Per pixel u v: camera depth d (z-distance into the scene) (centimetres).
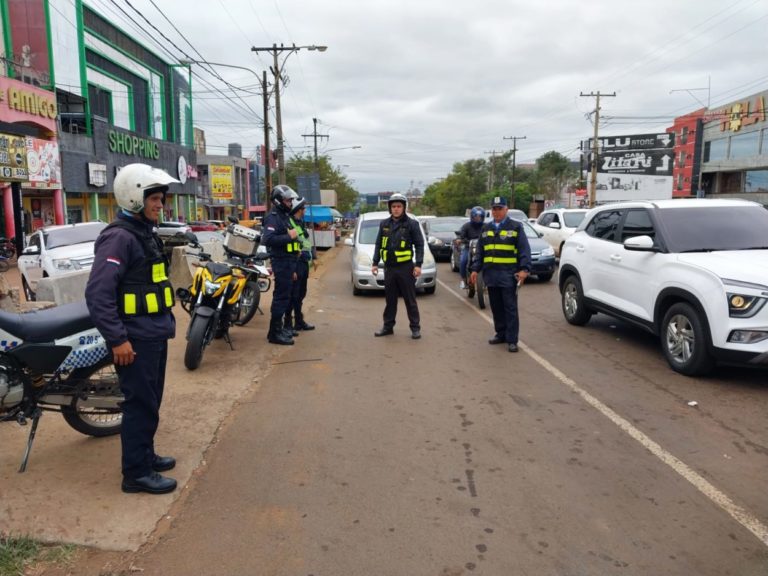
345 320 964
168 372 640
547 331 855
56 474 392
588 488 376
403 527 332
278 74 2722
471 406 532
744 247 649
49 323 388
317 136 5453
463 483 384
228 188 5953
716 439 451
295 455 429
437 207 11794
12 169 1945
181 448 436
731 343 550
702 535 323
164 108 4209
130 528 329
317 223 3356
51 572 291
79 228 1286
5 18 2536
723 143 5072
